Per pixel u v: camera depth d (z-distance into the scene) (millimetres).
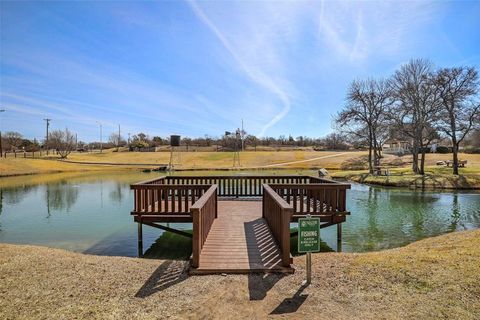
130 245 7891
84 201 15508
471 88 22078
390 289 3822
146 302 3578
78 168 40375
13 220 11039
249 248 5387
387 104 28422
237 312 3334
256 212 8383
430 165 35781
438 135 25469
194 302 3576
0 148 45562
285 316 3240
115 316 3250
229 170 38812
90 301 3604
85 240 8391
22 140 75938
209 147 71625
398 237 8531
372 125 29594
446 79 22609
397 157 44031
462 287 3752
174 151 65438
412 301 3506
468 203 14211
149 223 7727
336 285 4004
